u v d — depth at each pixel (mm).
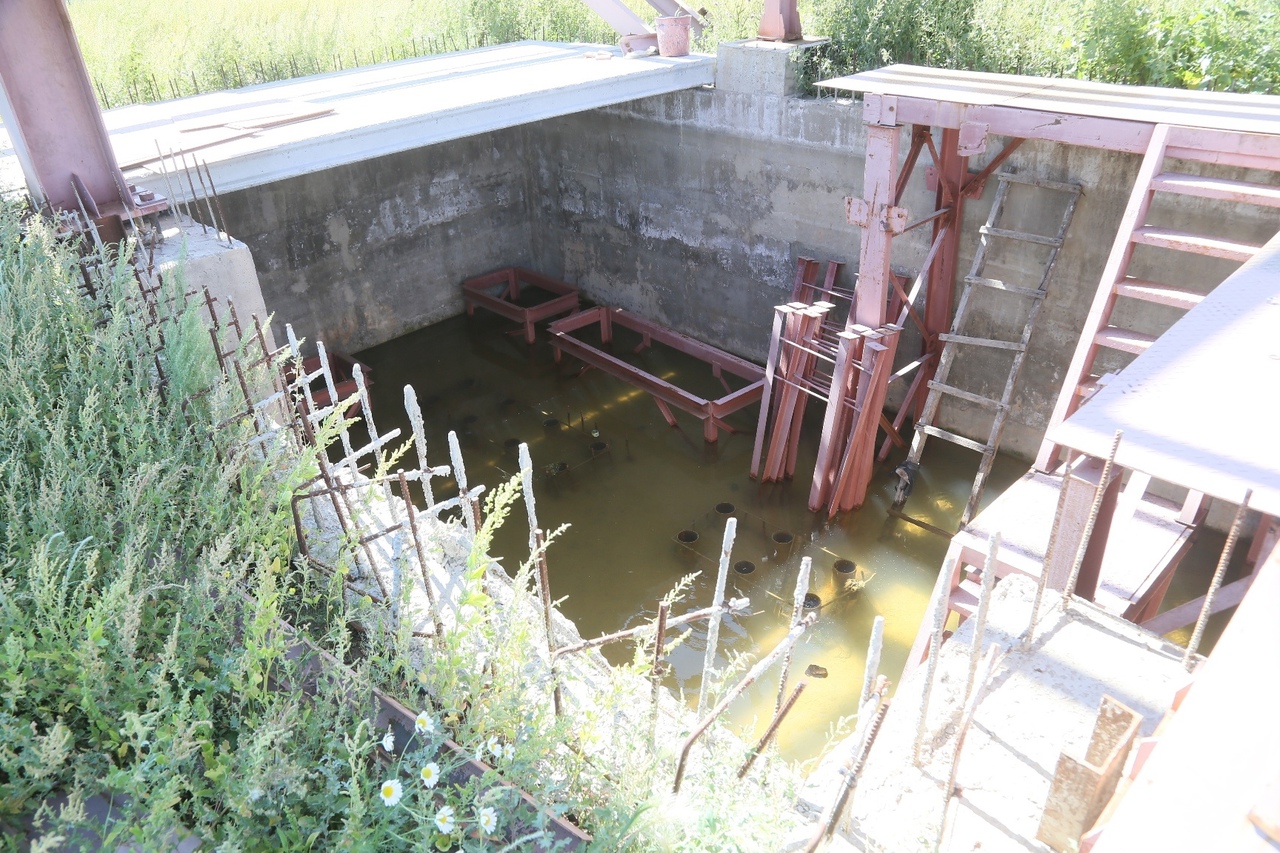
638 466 10805
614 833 2236
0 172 7203
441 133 9422
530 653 3031
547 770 2604
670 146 12484
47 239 4379
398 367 13578
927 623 5789
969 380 10320
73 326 3742
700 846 2279
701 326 13500
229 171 7996
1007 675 3521
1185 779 1164
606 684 3293
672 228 13117
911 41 10117
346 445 3877
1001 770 3141
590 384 12812
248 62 12977
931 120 7605
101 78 12258
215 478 3074
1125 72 8648
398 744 2434
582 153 13859
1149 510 6070
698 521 9797
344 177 13109
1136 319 8742
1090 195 8570
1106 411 2754
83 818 1828
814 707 7340
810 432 11266
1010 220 9242
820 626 8227
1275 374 2816
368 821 2156
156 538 2781
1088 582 4164
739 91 11211
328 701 2346
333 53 13609
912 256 10227
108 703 2174
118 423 3166
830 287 11156
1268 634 1283
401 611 2809
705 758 2758
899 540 9336
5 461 2797
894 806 3029
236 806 1987
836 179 10680
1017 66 9477
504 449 11273
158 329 3715
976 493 9070
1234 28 8062
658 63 11203
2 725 1954
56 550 2428
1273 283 3254
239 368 3344
